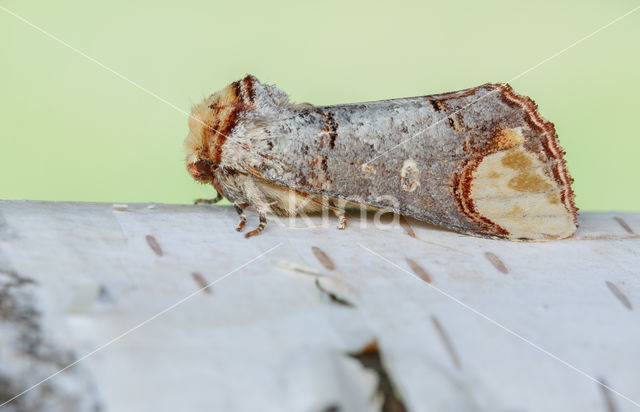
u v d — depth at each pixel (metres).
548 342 0.15
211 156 0.17
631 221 0.17
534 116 0.17
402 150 0.17
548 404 0.15
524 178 0.17
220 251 0.16
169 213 0.17
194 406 0.14
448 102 0.17
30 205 0.17
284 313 0.15
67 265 0.16
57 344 0.15
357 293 0.16
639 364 0.15
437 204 0.17
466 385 0.15
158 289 0.15
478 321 0.15
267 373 0.15
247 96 0.17
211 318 0.15
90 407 0.14
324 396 0.14
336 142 0.17
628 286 0.16
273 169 0.17
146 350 0.15
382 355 0.15
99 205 0.17
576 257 0.16
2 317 0.15
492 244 0.17
